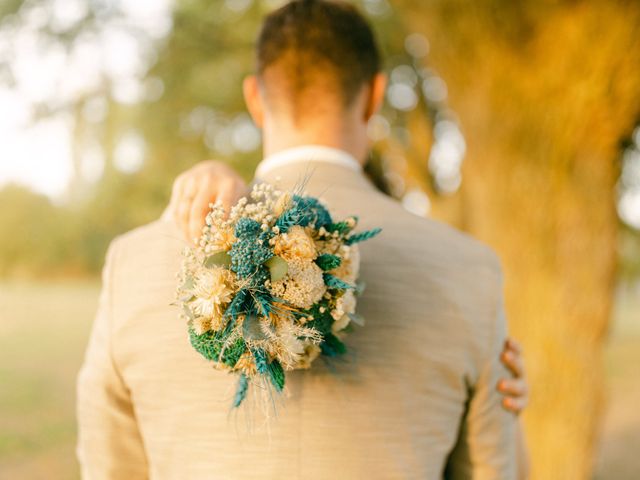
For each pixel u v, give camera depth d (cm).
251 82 128
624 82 299
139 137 442
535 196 324
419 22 345
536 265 325
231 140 501
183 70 425
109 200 473
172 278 100
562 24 302
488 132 333
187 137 483
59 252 2311
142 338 100
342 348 94
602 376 334
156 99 440
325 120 113
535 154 323
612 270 331
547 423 327
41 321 1728
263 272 83
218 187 94
